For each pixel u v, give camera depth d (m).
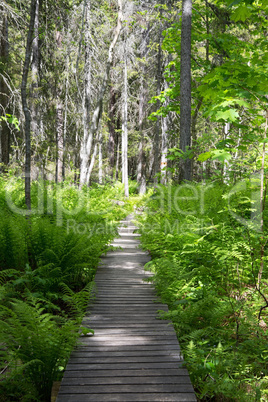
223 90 4.75
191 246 5.48
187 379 2.96
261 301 4.34
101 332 3.82
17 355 3.21
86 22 15.20
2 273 4.86
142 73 22.64
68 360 3.24
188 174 9.01
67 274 5.30
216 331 3.91
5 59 12.11
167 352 3.40
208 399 3.07
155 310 4.47
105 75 14.27
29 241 5.44
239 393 2.83
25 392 3.12
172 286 4.66
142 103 24.16
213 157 4.95
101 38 17.02
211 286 4.81
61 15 15.17
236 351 3.62
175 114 18.58
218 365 3.12
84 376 2.98
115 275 5.97
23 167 13.02
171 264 4.91
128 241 9.05
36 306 3.58
